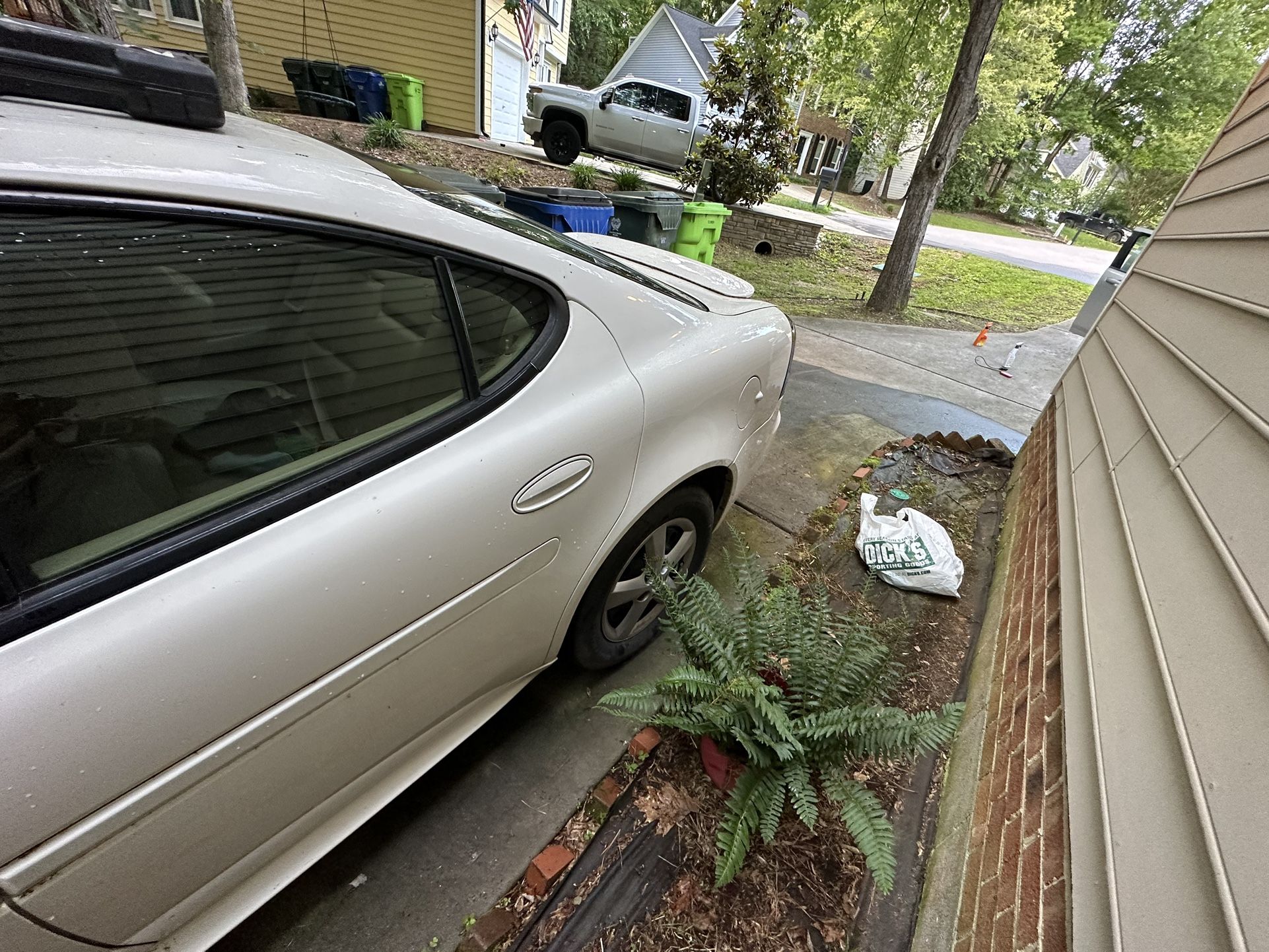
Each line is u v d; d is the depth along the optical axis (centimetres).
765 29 873
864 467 340
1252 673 93
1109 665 132
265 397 90
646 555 178
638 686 158
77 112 85
